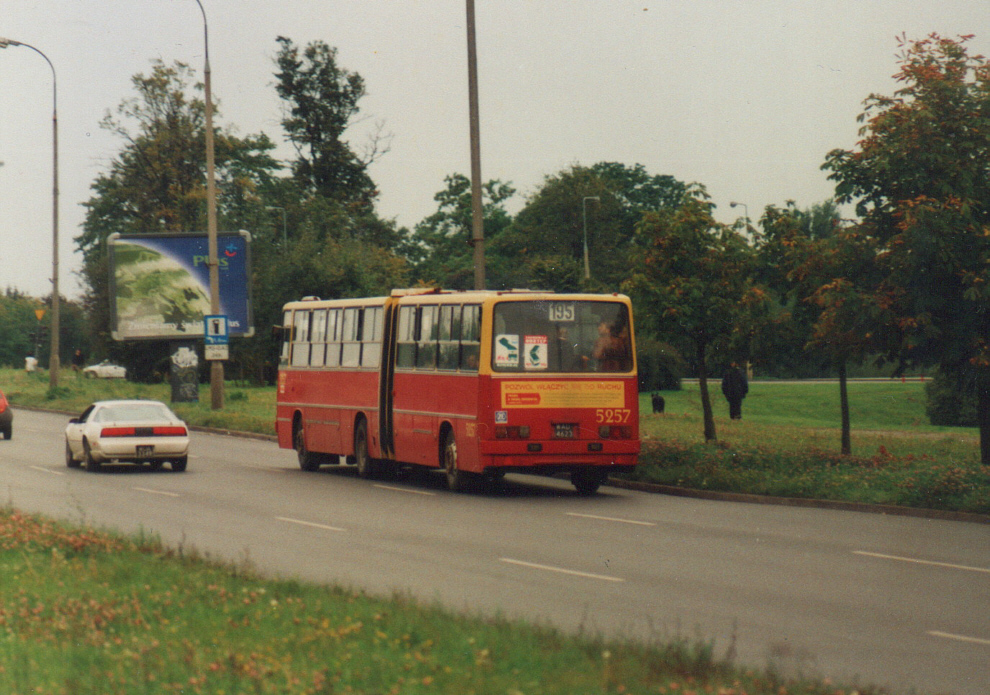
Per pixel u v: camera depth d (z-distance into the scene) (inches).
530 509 786.8
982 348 836.6
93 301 3284.9
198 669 301.6
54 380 2439.7
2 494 875.4
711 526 690.2
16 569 469.7
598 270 3722.9
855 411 2124.8
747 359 1182.9
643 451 1024.9
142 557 502.9
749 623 412.2
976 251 823.7
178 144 3139.8
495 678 291.3
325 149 4037.9
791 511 769.6
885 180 850.1
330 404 1104.2
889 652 366.6
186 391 2190.0
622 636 357.1
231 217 3176.7
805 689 290.5
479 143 1068.5
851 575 515.8
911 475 813.9
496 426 869.2
